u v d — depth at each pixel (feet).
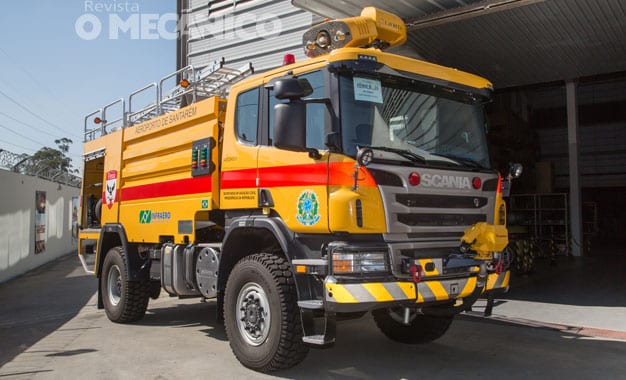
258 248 19.56
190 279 21.65
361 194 14.92
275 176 17.35
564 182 87.81
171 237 23.79
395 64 16.57
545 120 89.97
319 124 16.05
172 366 18.63
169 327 25.89
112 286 27.84
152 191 24.77
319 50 18.48
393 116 16.47
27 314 31.76
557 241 61.16
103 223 29.32
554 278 41.73
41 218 64.18
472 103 18.90
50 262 67.72
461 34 37.24
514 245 43.78
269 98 18.19
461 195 16.98
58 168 73.05
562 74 49.52
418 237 15.90
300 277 16.34
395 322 21.45
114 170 28.58
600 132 91.15
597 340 22.15
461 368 18.12
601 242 90.99
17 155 51.01
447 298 15.87
